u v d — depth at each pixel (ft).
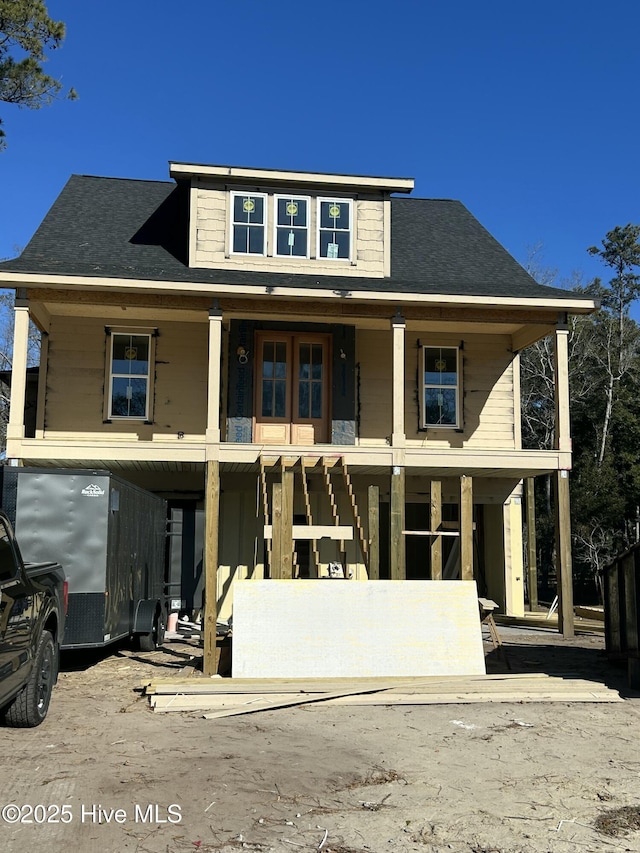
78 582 30.58
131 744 20.52
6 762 18.43
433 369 55.52
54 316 51.83
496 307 47.24
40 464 48.06
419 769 18.57
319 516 54.90
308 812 15.48
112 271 44.96
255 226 51.16
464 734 22.20
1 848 13.39
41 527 30.48
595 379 108.47
